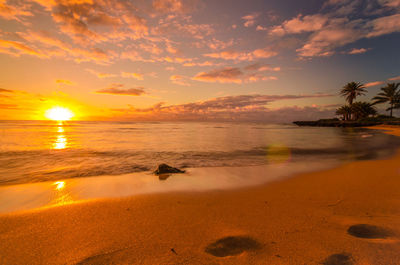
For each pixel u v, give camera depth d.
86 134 31.34
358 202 4.51
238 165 9.43
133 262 2.33
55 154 12.55
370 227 3.19
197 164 9.71
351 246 2.58
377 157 11.52
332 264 2.20
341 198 4.81
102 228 3.25
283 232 3.07
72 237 2.95
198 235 3.01
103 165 9.35
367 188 5.63
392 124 56.88
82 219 3.61
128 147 16.06
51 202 4.64
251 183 6.33
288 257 2.38
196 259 2.37
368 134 34.62
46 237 2.96
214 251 2.56
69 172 7.95
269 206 4.31
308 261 2.28
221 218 3.66
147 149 14.91
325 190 5.51
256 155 12.42
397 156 11.77
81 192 5.36
